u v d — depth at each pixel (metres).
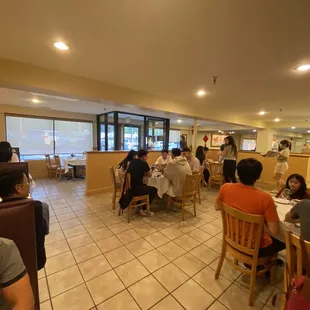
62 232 2.50
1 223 0.85
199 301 1.48
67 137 6.66
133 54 2.05
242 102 4.22
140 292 1.56
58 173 5.84
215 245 2.27
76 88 2.74
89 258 1.98
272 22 1.43
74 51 2.01
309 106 4.40
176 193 3.04
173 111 4.20
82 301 1.46
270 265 1.56
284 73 2.44
